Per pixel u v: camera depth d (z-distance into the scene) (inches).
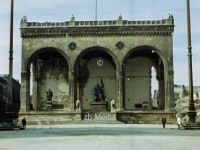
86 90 3868.1
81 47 3570.4
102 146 933.2
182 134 1465.3
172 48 3523.6
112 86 3868.1
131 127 2404.0
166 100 3464.6
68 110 3622.0
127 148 877.8
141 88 3858.3
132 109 3811.5
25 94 3540.8
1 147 932.6
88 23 3567.9
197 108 4205.2
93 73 3885.3
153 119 3412.9
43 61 3909.9
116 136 1333.7
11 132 1700.3
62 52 3580.2
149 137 1275.8
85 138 1226.6
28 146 954.7
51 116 3447.3
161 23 3531.0
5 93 5713.6
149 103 3833.7
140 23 3538.4
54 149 872.9
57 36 3595.0
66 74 3892.7
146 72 3863.2
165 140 1143.0
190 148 899.4
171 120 3403.1
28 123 3435.0
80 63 3878.0
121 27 3545.8
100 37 3572.8
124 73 3540.8
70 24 3575.3
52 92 3880.4
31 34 3599.9
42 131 1806.1
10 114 1870.1
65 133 1592.0
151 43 3535.9
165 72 3503.9
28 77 3580.2
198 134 1456.7
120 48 3548.2
